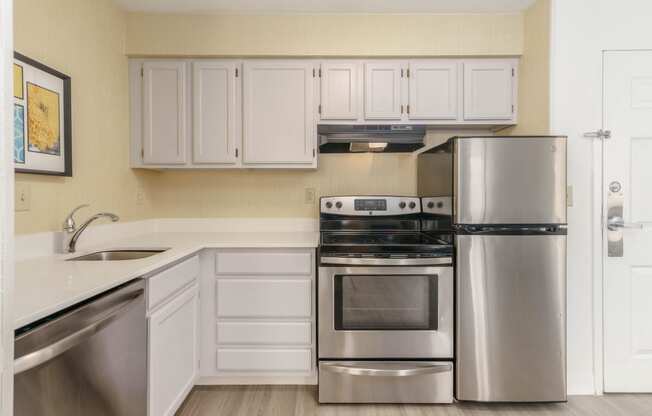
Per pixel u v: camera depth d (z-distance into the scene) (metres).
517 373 1.98
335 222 2.60
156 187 2.75
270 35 2.39
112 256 1.91
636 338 2.13
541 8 2.21
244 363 2.14
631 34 2.13
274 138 2.44
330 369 2.02
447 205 2.09
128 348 1.34
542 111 2.21
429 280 2.04
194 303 2.05
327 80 2.44
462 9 2.36
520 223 1.96
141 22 2.36
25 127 1.52
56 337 0.96
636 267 2.14
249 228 2.76
